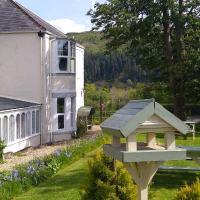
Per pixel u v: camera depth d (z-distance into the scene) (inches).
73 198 500.4
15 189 532.4
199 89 1332.4
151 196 452.1
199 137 1124.5
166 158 285.3
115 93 2534.5
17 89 1130.0
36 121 1100.5
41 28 1112.8
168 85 1502.2
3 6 1159.0
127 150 287.1
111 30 1334.9
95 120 1641.2
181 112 1348.4
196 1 1307.8
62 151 789.9
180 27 1323.8
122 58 4136.3
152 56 1457.9
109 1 1342.3
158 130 291.0
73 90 1190.3
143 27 1300.4
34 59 1121.4
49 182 599.8
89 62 4210.1
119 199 322.0
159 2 1298.0
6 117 907.4
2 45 1131.9
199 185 311.4
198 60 1239.5
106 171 325.1
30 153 924.0
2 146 816.3
